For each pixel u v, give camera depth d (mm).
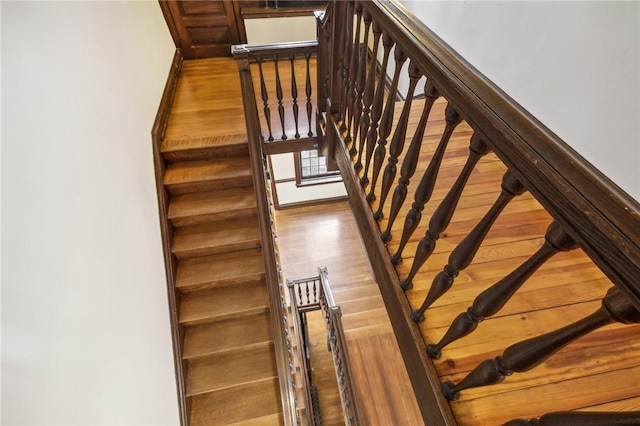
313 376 3967
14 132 1051
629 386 999
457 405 975
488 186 1700
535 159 539
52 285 1094
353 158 1799
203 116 3047
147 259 2057
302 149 2895
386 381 2492
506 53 1882
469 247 809
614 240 422
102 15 1888
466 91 691
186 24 3674
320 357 4188
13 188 999
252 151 2385
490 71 2043
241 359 2428
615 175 1342
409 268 1269
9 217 958
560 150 525
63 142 1325
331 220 5168
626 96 1243
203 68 3773
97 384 1257
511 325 1139
